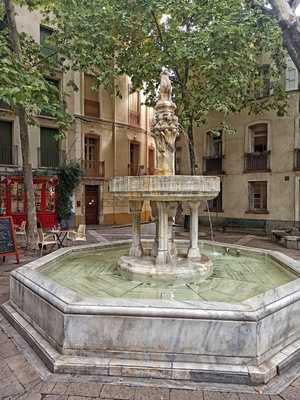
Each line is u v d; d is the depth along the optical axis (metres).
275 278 5.06
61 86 18.23
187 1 10.92
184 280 4.71
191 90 12.80
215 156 18.94
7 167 16.11
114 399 2.65
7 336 3.81
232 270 5.56
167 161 5.22
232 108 12.25
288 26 6.32
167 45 11.59
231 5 10.70
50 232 10.50
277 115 14.93
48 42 11.66
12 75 6.56
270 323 3.17
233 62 10.54
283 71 15.34
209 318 3.00
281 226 16.03
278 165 16.12
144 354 3.06
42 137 17.69
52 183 16.80
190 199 4.73
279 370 3.02
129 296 4.18
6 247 7.88
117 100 21.47
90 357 3.10
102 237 14.49
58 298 3.37
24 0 11.20
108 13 11.06
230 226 17.95
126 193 4.79
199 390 2.78
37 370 3.08
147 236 12.81
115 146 21.44
